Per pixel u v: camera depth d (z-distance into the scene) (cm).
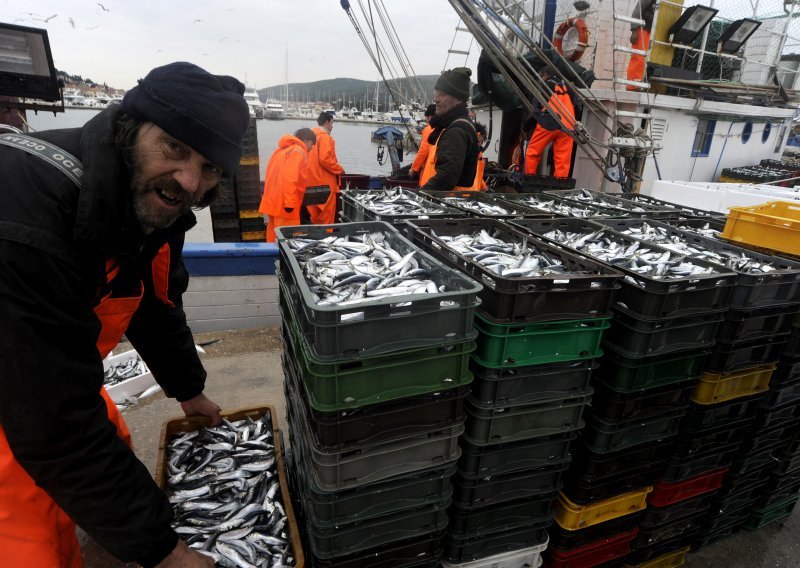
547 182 691
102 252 142
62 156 135
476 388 199
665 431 237
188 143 131
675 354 217
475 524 218
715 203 498
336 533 188
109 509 146
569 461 219
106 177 132
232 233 815
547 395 202
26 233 122
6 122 443
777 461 291
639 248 289
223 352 464
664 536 267
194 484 247
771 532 312
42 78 442
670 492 253
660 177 799
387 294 199
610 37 805
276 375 429
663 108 793
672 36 829
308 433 186
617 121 694
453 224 317
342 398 165
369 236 278
